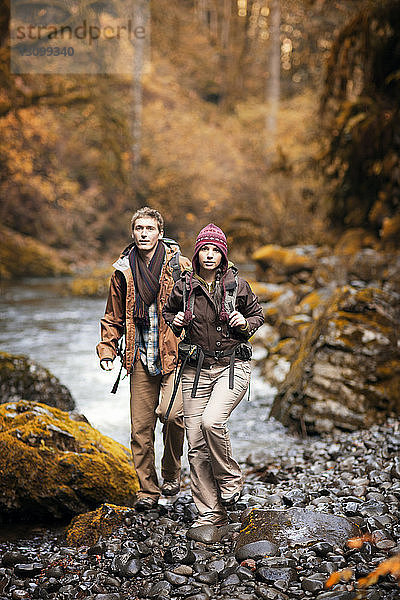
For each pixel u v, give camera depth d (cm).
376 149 1528
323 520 423
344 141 1647
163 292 491
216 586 377
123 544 440
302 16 1988
